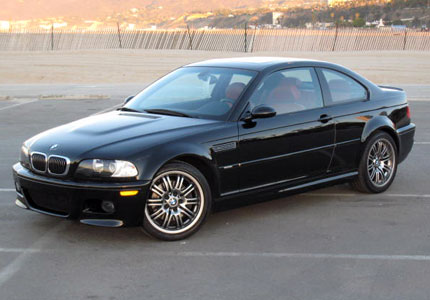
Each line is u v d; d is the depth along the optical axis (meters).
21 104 15.59
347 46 44.00
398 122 6.93
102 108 14.55
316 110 6.10
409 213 6.01
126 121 5.61
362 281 4.34
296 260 4.76
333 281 4.34
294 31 48.56
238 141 5.49
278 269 4.57
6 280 4.39
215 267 4.62
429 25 124.44
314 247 5.05
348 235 5.36
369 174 6.62
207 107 5.73
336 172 6.36
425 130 10.98
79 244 5.13
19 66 30.77
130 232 5.43
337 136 6.24
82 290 4.20
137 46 48.53
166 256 4.85
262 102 5.75
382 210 6.11
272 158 5.74
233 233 5.42
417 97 16.38
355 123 6.40
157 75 27.36
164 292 4.16
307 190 6.12
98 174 4.93
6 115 13.41
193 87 6.09
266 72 5.92
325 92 6.27
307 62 6.29
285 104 5.90
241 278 4.40
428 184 7.15
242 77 5.91
